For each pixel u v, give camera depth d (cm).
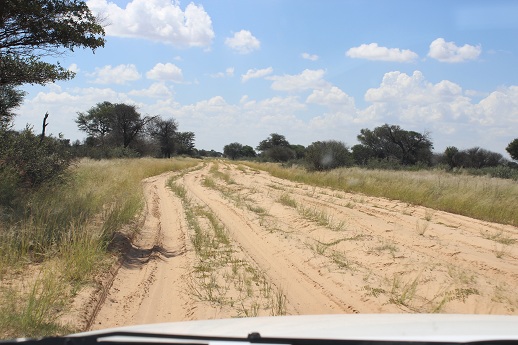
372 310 655
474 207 1523
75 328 531
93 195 1335
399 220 1366
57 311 578
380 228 1233
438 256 945
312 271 860
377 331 233
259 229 1261
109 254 882
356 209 1594
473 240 1089
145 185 2612
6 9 1059
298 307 669
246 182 3011
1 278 685
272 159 8312
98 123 6956
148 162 4325
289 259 948
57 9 1130
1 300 577
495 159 5494
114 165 3081
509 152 5341
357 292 729
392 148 5838
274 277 821
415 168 4216
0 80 1246
